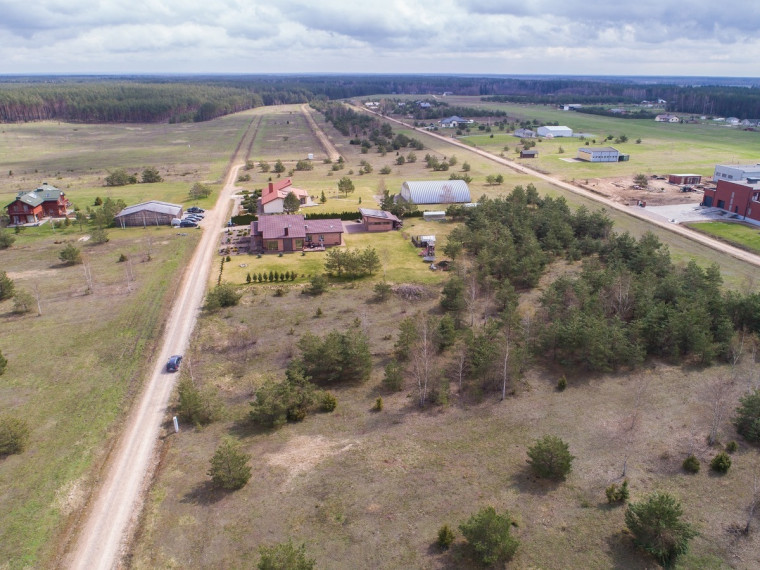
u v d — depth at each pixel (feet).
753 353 187.32
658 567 106.83
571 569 106.22
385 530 116.67
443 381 176.14
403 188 438.81
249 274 280.72
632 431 151.53
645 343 193.98
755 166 455.22
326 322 227.61
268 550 101.91
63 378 184.55
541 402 168.76
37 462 143.74
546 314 220.23
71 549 117.29
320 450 146.30
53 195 394.52
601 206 409.08
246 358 199.31
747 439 147.43
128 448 151.02
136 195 459.32
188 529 119.34
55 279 273.54
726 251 304.50
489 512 109.60
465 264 283.18
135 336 214.90
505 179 517.14
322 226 329.11
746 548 110.52
